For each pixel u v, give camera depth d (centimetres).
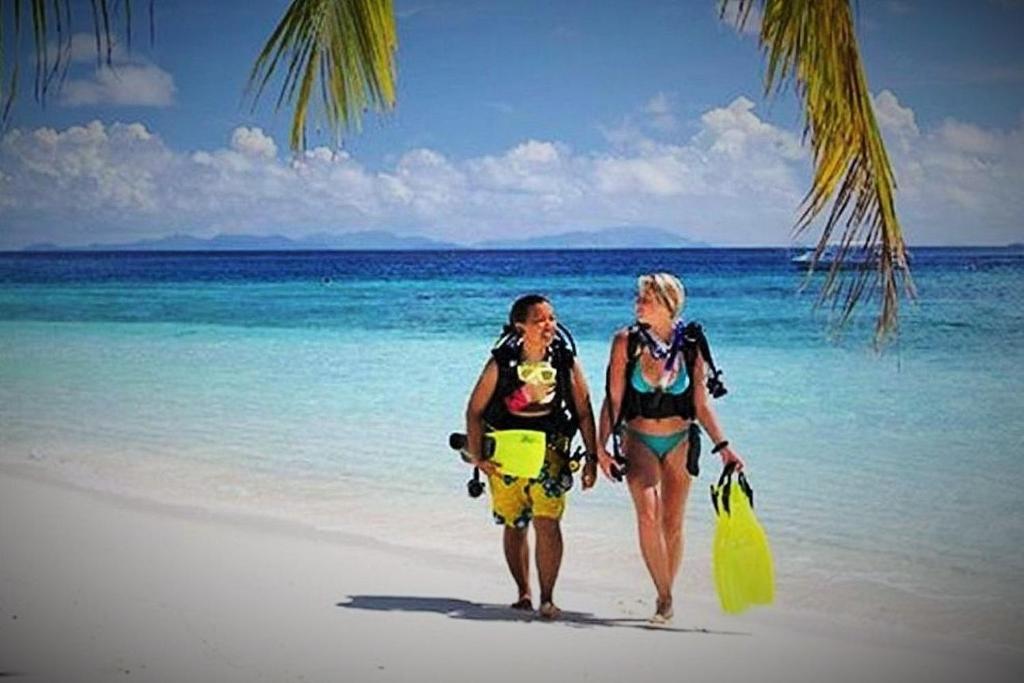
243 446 1139
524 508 623
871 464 1020
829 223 512
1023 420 1206
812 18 513
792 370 1579
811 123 519
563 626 613
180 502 912
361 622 618
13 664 557
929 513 862
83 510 886
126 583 689
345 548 770
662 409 599
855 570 726
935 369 1570
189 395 1455
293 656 568
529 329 600
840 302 2223
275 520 846
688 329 602
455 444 639
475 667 553
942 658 569
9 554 755
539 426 610
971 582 700
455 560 743
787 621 624
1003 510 867
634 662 560
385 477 996
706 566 732
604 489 933
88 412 1355
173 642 588
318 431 1204
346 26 575
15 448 1155
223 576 704
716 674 545
